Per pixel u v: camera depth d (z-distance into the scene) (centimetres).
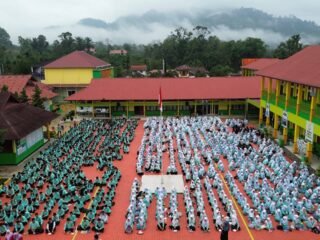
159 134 4356
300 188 2911
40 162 3569
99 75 7838
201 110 5822
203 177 3241
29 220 2530
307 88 4206
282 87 4888
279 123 4659
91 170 3519
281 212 2534
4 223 2462
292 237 2320
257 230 2408
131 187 3100
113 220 2550
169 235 2350
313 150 3775
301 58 4394
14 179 3189
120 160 3800
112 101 5684
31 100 5444
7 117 3659
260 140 4222
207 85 5869
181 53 14588
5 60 10944
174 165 3394
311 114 3456
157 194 2852
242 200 2686
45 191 2973
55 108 6731
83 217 2586
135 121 5412
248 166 3434
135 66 13562
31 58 10719
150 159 3566
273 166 3416
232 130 4934
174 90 5750
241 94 5631
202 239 2298
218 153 3853
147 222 2519
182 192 2959
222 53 13838
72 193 2870
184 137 4309
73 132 4703
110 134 4650
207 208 2703
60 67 7794
